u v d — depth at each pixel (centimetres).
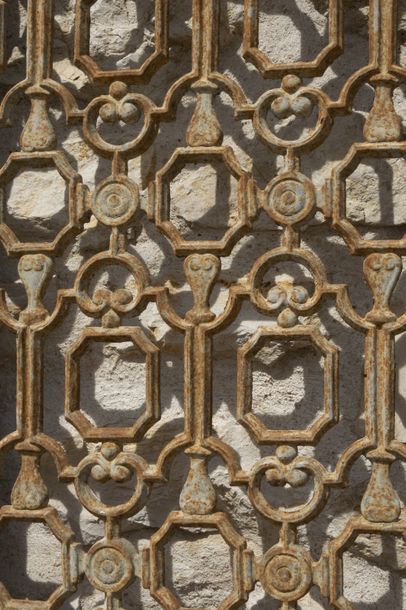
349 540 218
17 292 238
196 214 233
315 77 226
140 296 223
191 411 222
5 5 236
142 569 223
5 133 240
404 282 226
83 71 231
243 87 233
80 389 235
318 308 220
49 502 235
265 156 231
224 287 232
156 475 222
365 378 219
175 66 236
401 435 224
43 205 237
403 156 219
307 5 232
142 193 235
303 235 230
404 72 219
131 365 234
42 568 235
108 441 224
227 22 233
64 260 237
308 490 227
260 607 229
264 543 228
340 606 217
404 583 224
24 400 227
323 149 230
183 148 223
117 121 228
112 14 237
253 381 230
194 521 221
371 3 220
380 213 227
